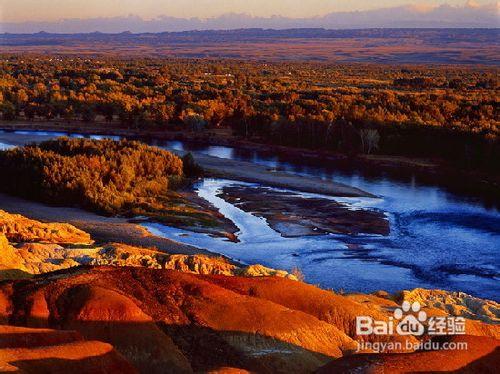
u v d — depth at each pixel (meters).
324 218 59.19
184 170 76.88
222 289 21.70
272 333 19.98
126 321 19.38
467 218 60.25
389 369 15.95
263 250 49.06
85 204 60.25
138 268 22.75
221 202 65.00
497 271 45.25
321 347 20.19
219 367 17.75
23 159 66.50
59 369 15.86
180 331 19.89
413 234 54.62
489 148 78.62
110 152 70.25
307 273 43.75
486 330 23.75
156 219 56.66
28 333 17.23
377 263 46.44
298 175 78.81
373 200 67.19
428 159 85.81
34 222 43.88
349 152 91.38
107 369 16.62
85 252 34.28
